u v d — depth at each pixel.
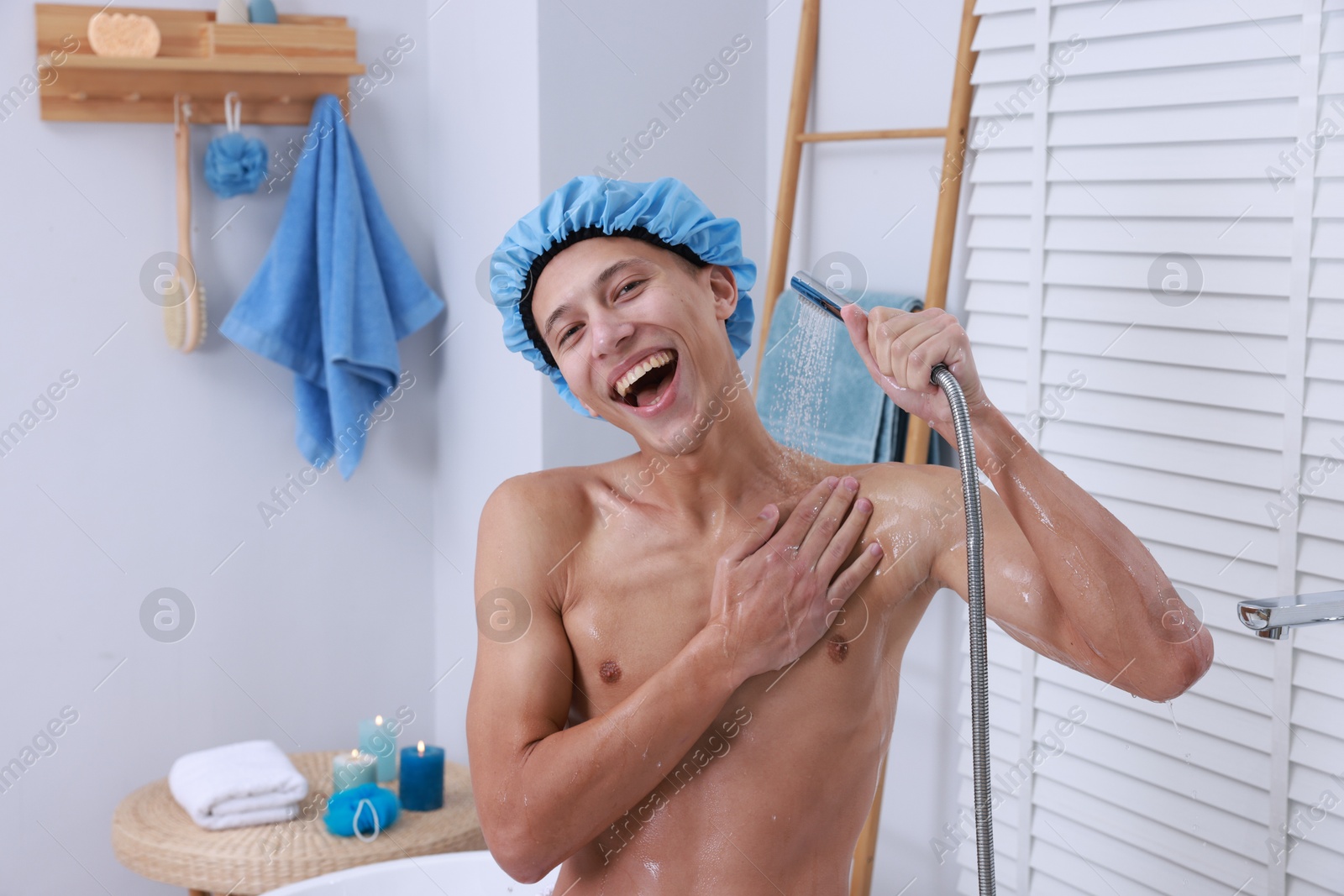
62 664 2.02
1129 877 1.39
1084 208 1.39
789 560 0.97
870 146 1.74
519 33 1.83
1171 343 1.31
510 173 1.90
